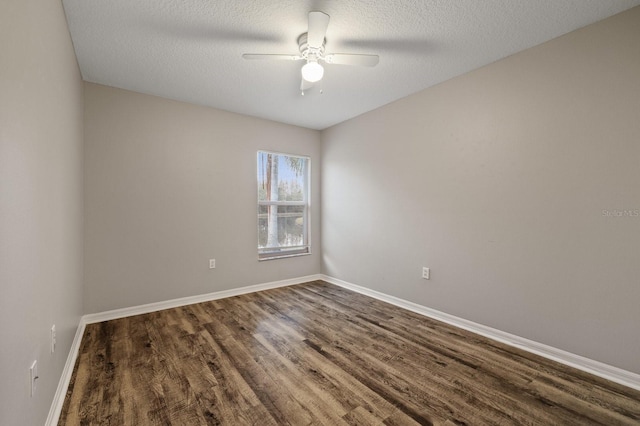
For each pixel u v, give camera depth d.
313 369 2.02
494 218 2.51
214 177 3.57
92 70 2.60
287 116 3.90
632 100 1.83
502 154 2.45
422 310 3.10
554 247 2.16
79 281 2.52
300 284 4.30
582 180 2.03
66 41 1.92
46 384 1.39
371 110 3.67
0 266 0.89
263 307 3.29
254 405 1.66
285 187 4.26
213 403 1.67
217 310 3.19
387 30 2.08
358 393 1.77
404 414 1.59
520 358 2.18
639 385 1.81
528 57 2.29
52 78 1.53
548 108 2.18
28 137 1.15
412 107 3.17
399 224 3.35
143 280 3.11
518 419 1.56
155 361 2.11
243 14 1.90
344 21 1.98
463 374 1.97
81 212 2.66
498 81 2.47
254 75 2.72
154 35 2.11
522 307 2.34
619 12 1.87
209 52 2.34
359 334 2.59
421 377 1.93
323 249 4.54
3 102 0.91
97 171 2.85
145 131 3.11
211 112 3.54
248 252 3.86
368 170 3.74
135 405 1.65
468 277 2.70
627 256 1.86
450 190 2.83
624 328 1.87
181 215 3.34
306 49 2.17
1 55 0.89
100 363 2.08
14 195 1.00
